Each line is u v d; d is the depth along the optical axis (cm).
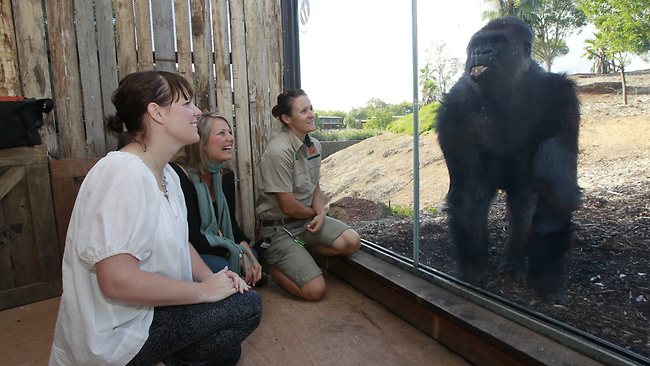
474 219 239
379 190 336
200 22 378
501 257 227
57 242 311
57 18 319
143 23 354
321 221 308
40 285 304
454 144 241
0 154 282
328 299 292
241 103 401
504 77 205
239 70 397
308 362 213
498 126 217
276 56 415
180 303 147
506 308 206
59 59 322
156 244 142
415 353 219
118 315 139
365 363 211
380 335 239
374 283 285
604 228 175
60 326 143
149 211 136
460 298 229
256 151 411
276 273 304
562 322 187
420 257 270
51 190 308
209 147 257
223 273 173
